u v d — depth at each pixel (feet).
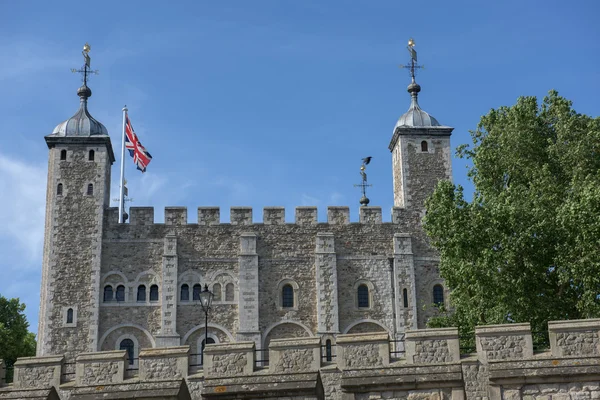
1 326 173.88
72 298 176.55
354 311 180.86
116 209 183.52
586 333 78.54
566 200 117.80
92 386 81.20
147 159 192.03
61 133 187.21
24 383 84.38
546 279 118.83
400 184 192.95
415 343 81.20
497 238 118.73
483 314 119.85
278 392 78.84
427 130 193.16
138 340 176.24
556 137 133.59
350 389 79.10
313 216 186.29
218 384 79.92
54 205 181.57
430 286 182.70
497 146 135.95
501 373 77.92
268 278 181.98
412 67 203.92
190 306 178.91
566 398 76.48
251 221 184.96
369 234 185.98
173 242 181.16
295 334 178.91
